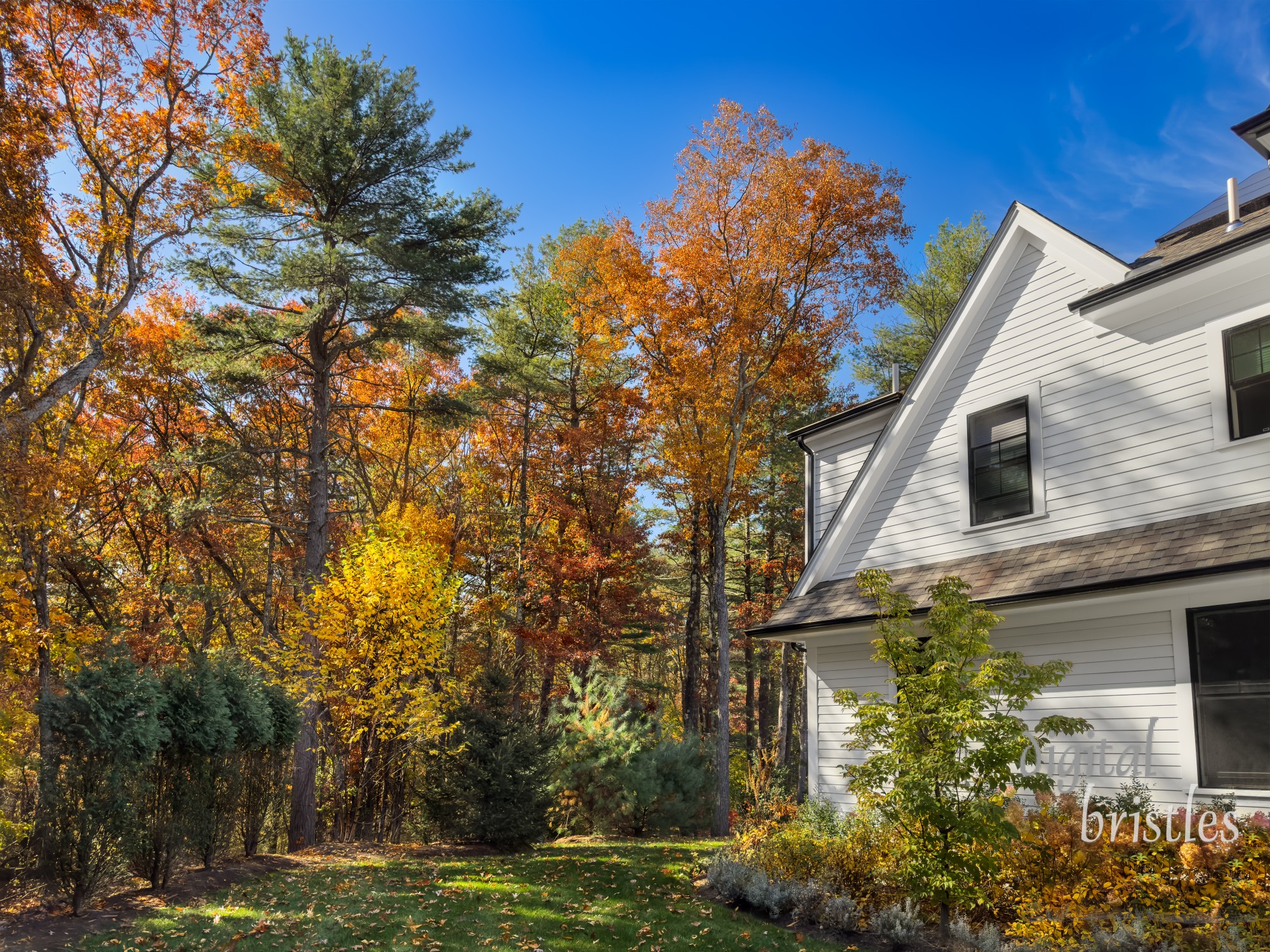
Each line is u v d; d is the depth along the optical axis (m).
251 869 10.84
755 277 17.97
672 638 39.12
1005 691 7.13
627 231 19.75
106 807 8.59
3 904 8.25
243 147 16.14
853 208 17.39
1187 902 6.27
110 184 14.50
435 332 20.47
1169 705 8.05
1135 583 7.91
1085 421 9.58
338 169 19.30
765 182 17.56
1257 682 7.44
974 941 7.03
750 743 33.44
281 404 28.62
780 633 12.17
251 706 11.40
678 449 19.25
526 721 14.47
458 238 20.72
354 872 10.72
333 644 14.63
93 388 22.84
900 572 11.41
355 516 30.59
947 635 7.45
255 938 7.50
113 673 9.24
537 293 28.75
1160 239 11.38
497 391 26.80
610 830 17.20
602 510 27.16
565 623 27.06
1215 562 7.36
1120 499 9.05
